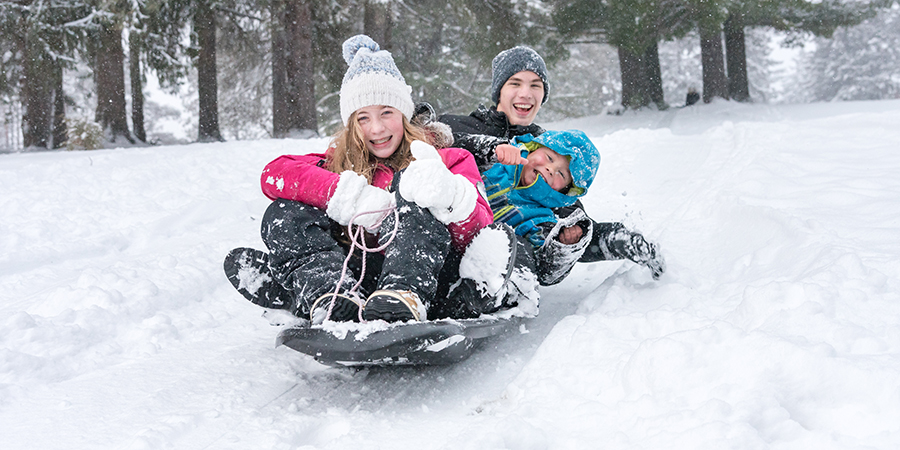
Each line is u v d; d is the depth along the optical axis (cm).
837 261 232
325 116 1889
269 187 226
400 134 248
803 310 193
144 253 411
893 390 146
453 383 217
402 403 204
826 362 160
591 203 522
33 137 1656
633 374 182
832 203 351
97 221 477
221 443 178
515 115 343
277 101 1528
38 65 1409
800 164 476
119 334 279
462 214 210
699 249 350
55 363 243
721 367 172
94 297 301
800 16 2041
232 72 2153
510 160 260
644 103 2042
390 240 203
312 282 204
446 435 176
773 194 396
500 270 214
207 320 301
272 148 818
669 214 451
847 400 150
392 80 244
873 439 137
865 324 187
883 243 258
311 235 215
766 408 150
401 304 187
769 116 1720
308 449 172
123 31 1414
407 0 1628
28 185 557
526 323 275
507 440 161
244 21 1805
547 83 350
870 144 518
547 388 192
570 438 162
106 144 1486
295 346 189
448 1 1547
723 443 138
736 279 280
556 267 271
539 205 278
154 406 204
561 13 1628
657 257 281
